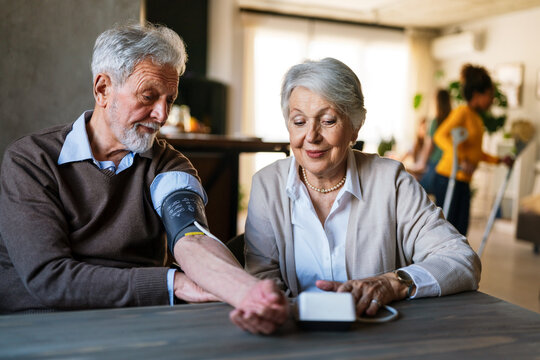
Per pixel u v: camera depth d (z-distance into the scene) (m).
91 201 1.17
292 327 0.80
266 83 7.61
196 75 6.93
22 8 1.69
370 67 8.27
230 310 0.86
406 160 5.86
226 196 2.45
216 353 0.69
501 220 6.32
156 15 6.66
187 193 1.18
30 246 1.06
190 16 6.85
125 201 1.20
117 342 0.71
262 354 0.69
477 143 3.33
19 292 1.12
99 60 1.14
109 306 1.04
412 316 0.88
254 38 7.42
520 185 6.06
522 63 6.78
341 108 1.16
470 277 1.04
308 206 1.29
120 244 1.18
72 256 1.14
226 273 0.94
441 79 8.41
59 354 0.67
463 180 3.31
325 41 7.91
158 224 1.24
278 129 7.69
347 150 1.31
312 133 1.18
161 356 0.67
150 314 0.83
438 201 3.38
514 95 6.84
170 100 1.18
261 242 1.32
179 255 1.05
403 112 8.50
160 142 1.34
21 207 1.08
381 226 1.26
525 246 5.15
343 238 1.30
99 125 1.20
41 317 0.81
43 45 1.72
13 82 1.70
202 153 2.38
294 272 1.30
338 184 1.29
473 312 0.90
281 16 7.56
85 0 1.75
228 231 2.47
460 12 7.18
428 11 7.22
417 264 1.05
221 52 7.06
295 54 7.73
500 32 7.21
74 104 1.77
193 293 1.01
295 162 1.33
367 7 7.21
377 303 0.90
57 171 1.14
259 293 0.80
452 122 3.30
